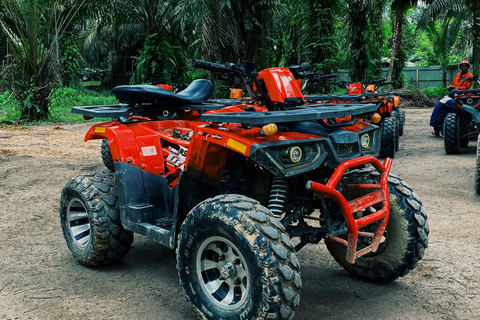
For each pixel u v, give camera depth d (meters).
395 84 26.86
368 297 3.02
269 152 2.40
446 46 30.56
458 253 3.76
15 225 4.77
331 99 7.23
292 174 2.43
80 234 3.75
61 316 2.79
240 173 3.01
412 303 2.91
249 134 2.57
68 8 15.89
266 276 2.15
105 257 3.50
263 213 2.32
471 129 9.56
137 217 3.27
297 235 2.93
